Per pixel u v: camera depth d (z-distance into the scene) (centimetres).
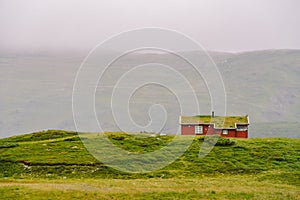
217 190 5738
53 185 5809
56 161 8669
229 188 5969
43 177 7638
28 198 4956
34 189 5356
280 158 8888
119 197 5156
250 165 8456
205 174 7838
